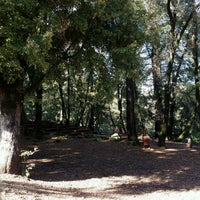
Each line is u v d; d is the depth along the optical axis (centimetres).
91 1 1104
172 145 2295
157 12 1988
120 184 1220
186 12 2292
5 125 1173
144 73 2275
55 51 1255
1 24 967
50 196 894
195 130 3638
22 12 985
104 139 2380
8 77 1084
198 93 2956
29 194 861
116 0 1219
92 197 980
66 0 1072
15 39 967
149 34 1352
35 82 1235
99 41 1281
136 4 1405
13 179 1070
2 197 771
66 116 3678
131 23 1260
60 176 1334
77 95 3541
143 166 1562
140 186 1194
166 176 1367
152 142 2381
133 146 2070
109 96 1366
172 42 2144
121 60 1246
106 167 1523
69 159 1673
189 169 1513
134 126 2195
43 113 3956
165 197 1037
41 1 1031
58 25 1051
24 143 2092
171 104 3178
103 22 1262
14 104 1180
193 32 2622
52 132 2633
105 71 1336
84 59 1310
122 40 1281
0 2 937
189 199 1013
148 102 3375
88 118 3834
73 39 1270
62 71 1338
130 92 2189
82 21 1116
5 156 1160
